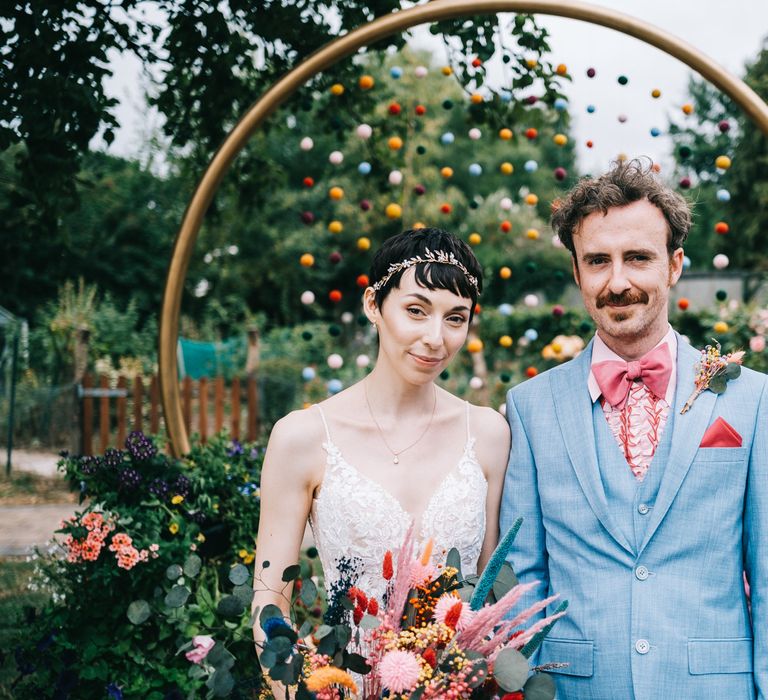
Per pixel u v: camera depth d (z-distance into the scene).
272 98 3.26
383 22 3.15
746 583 1.86
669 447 1.75
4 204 5.00
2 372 9.85
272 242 16.25
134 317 11.65
